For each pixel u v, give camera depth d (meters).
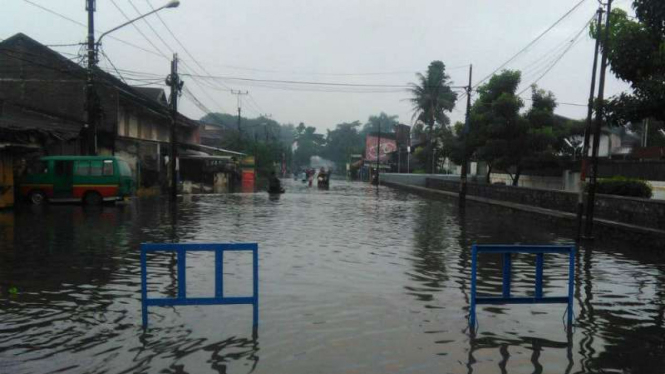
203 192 36.28
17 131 18.72
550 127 27.00
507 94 26.95
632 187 17.95
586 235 14.52
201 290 7.90
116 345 5.49
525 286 8.66
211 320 6.41
